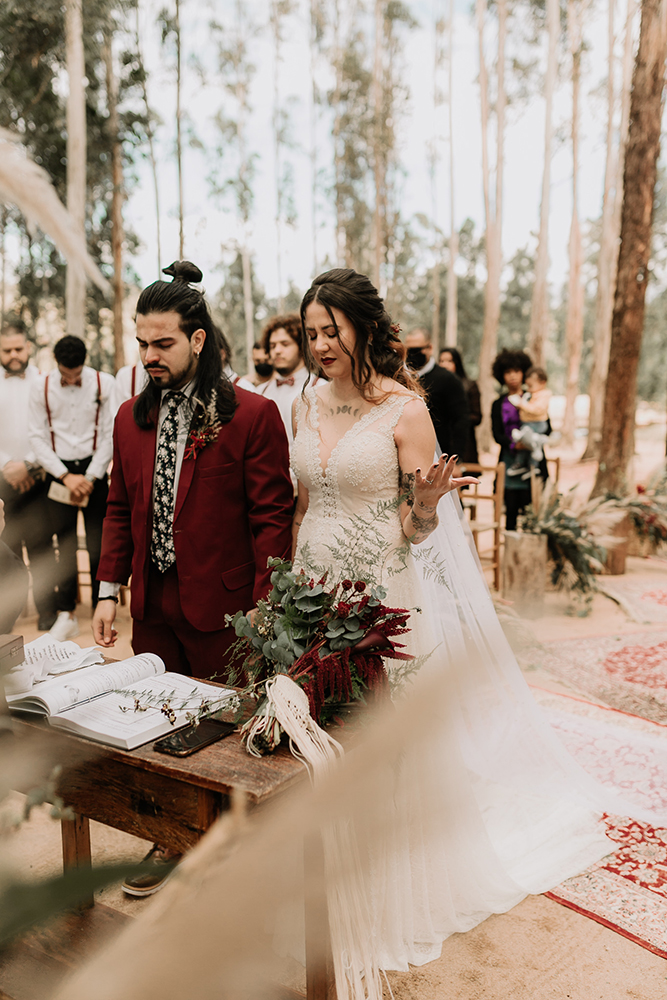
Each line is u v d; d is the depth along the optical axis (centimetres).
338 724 145
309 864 39
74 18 1090
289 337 403
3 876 25
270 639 154
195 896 26
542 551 504
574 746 309
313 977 133
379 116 2380
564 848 239
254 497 226
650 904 213
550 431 609
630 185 695
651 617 498
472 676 30
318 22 2370
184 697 161
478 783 261
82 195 1148
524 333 3788
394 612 150
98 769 141
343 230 2608
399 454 206
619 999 177
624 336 702
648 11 659
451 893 202
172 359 212
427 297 3556
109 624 231
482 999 177
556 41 1783
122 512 238
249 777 127
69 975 27
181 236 1056
